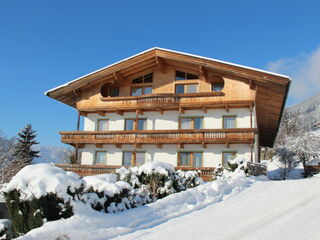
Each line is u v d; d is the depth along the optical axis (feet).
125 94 94.53
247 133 77.30
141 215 32.40
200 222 30.42
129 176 44.27
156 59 86.12
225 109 83.82
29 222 27.48
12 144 111.04
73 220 26.68
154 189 43.45
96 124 94.43
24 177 28.68
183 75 90.94
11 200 28.32
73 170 88.69
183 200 38.50
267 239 23.26
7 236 28.12
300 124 217.77
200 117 85.56
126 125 91.91
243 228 26.94
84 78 91.09
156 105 84.94
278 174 108.99
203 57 80.89
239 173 59.21
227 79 82.58
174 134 83.20
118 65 88.63
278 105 87.45
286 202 35.86
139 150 88.48
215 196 42.09
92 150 92.73
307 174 102.99
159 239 25.62
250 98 79.56
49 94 93.97
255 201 38.24
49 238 24.31
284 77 72.59
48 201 27.55
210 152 82.53
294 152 106.93
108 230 27.45
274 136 125.80
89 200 30.32
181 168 79.25
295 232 24.23
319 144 105.70
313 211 30.40
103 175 36.78
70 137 91.97
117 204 33.32
